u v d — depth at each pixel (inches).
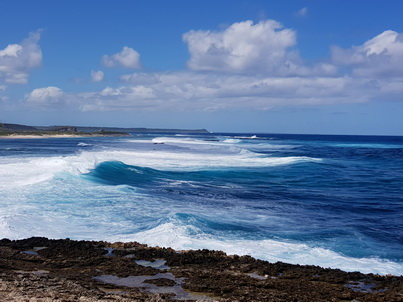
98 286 320.2
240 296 308.8
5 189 711.1
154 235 477.4
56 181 803.4
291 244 473.1
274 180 1070.4
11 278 319.0
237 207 682.8
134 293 304.5
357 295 320.2
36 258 383.2
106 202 663.8
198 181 1000.9
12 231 477.4
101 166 1071.6
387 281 357.7
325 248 469.7
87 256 391.2
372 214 675.4
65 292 293.4
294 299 305.9
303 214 651.5
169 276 349.1
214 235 493.7
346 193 892.0
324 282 348.5
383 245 492.4
